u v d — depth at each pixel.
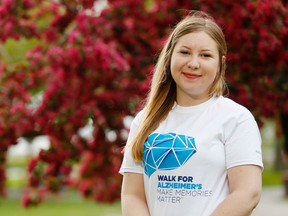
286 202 19.44
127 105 7.41
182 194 3.28
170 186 3.30
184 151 3.29
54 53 6.61
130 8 6.97
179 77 3.46
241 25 6.12
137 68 7.09
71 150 7.22
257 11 5.97
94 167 7.97
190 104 3.50
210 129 3.34
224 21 6.13
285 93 6.59
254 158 3.28
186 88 3.45
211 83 3.48
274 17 6.00
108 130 7.57
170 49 3.57
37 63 7.13
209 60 3.45
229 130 3.34
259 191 3.26
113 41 7.13
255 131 3.37
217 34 3.51
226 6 6.22
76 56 6.50
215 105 3.45
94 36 6.83
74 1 7.07
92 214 16.84
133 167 3.51
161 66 3.61
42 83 7.43
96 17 7.04
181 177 3.28
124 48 7.22
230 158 3.30
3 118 7.02
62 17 7.23
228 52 6.20
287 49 6.23
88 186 8.28
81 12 7.04
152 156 3.36
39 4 7.12
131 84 7.15
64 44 7.04
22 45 10.11
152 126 3.46
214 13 6.28
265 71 6.43
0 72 7.37
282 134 7.59
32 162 7.32
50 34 7.17
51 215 16.70
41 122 6.89
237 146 3.30
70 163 7.44
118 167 7.45
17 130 6.98
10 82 7.34
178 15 6.62
